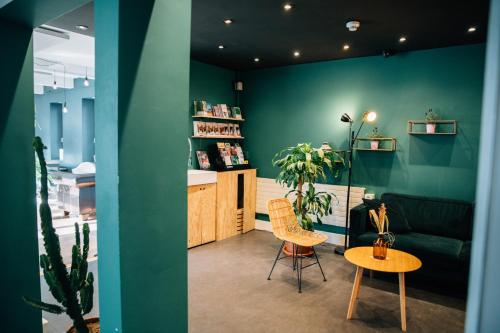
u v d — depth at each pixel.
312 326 2.79
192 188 4.75
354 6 3.06
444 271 3.43
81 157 8.63
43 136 10.55
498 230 0.47
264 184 5.88
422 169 4.54
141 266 1.46
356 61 4.99
